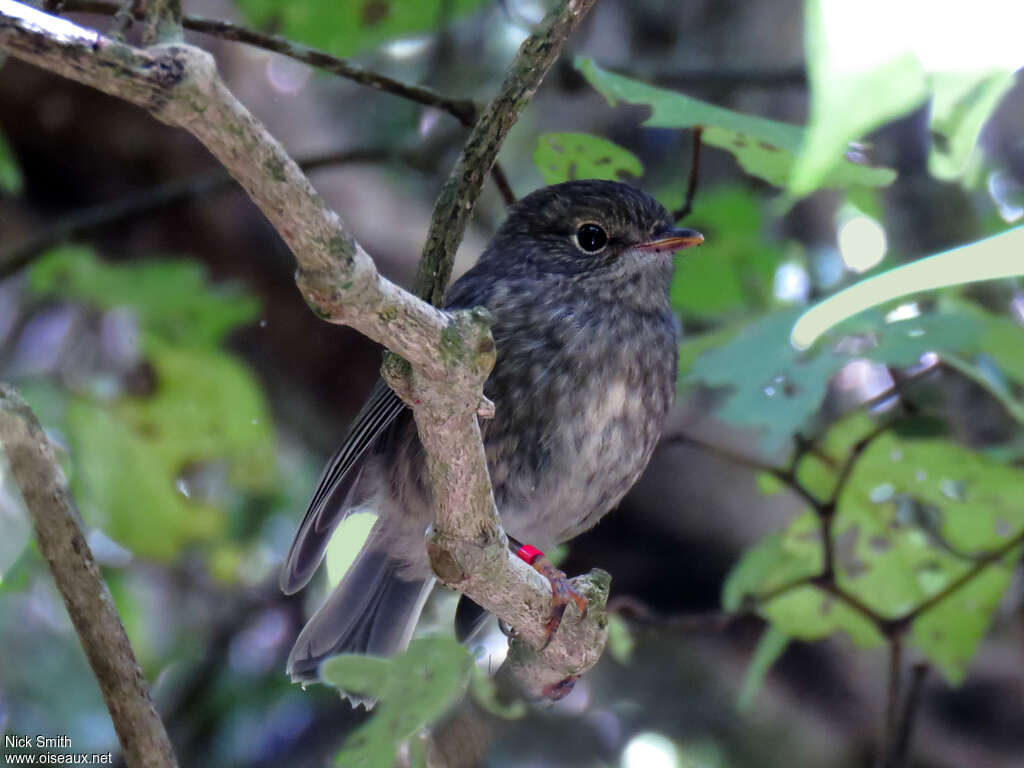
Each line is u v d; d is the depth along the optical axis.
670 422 12.42
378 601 9.66
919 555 10.38
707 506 12.37
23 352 12.88
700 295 11.80
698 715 12.64
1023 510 9.98
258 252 13.23
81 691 12.58
